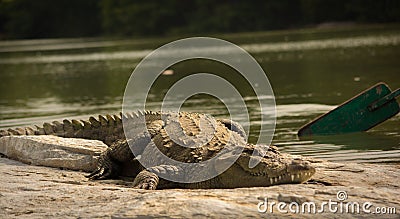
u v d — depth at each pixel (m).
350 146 26.78
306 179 18.86
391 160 23.61
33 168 22.84
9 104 49.53
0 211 17.08
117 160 22.88
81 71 81.00
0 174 21.45
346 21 169.38
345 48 88.69
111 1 198.38
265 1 178.00
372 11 160.75
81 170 22.94
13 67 96.06
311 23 174.50
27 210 17.16
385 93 30.06
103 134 25.86
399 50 77.62
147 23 190.62
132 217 15.67
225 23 176.00
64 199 17.95
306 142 28.14
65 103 48.09
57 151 23.44
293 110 37.28
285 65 70.81
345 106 29.89
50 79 72.44
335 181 19.39
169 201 16.44
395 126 30.95
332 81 51.72
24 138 24.44
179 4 188.25
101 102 47.44
